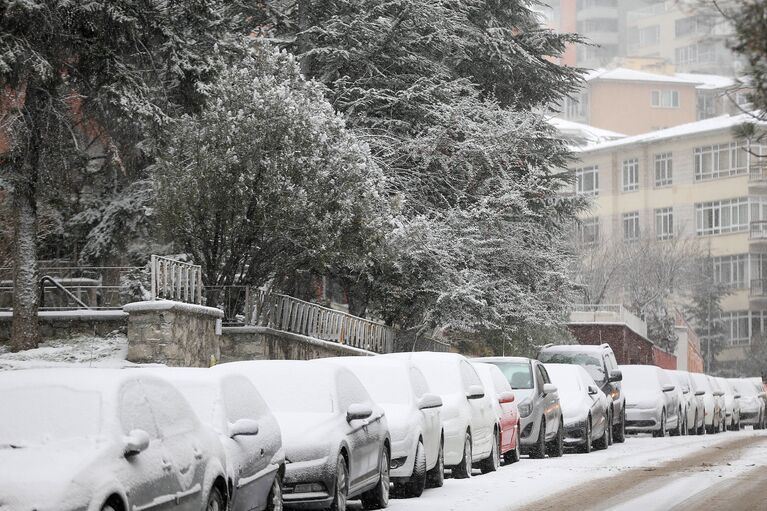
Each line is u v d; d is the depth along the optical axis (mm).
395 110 55656
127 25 41031
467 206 55156
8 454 14000
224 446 17438
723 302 158500
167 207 40719
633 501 24328
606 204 166875
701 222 160125
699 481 29062
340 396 22547
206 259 41656
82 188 52562
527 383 38875
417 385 28062
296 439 20797
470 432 30750
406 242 48438
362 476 22562
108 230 50969
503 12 62344
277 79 43750
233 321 41281
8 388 15250
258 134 40250
